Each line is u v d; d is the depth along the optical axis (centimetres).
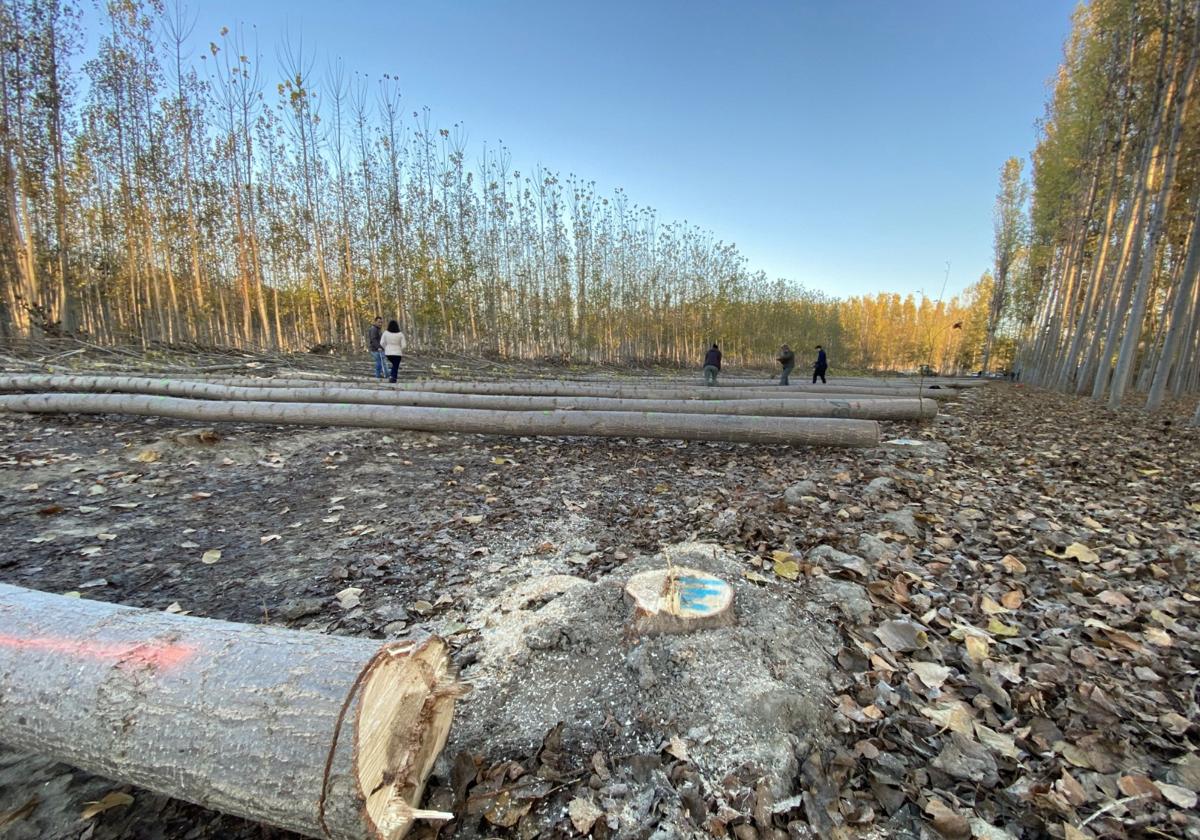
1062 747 181
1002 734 187
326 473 508
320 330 2025
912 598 271
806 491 443
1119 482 505
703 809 155
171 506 409
